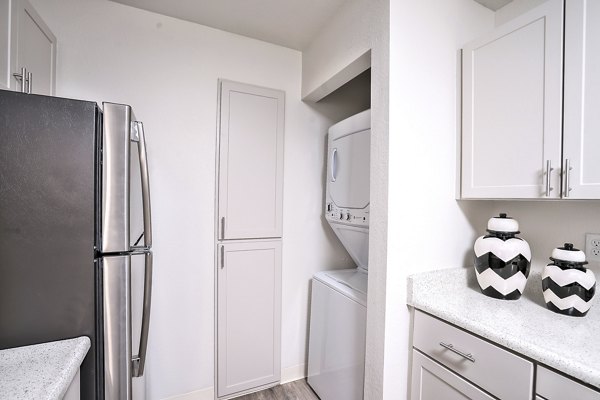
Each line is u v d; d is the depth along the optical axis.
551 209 1.33
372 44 1.32
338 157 1.87
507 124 1.20
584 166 0.98
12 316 0.84
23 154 0.84
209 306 1.81
